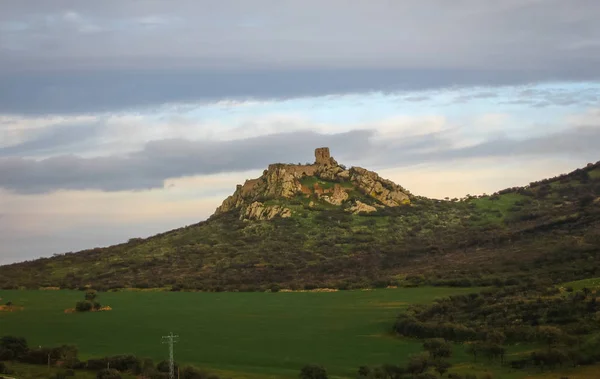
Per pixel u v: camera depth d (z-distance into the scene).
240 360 180.12
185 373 158.75
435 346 170.75
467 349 171.88
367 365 166.62
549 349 156.75
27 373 163.38
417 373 154.62
